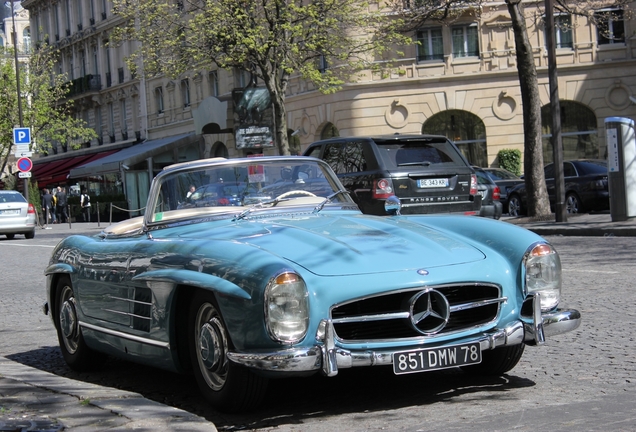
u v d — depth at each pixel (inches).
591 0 1109.1
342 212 240.1
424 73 1487.5
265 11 1007.6
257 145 1093.1
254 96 1088.2
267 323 173.2
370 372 230.8
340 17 1073.5
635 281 396.8
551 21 790.5
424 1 1023.0
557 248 586.6
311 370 175.3
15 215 1123.9
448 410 189.6
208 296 187.8
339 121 1504.7
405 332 185.6
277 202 236.7
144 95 2100.1
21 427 171.8
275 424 185.6
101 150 2319.1
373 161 534.0
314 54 1090.7
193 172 237.5
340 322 178.9
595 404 188.7
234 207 234.1
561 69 1462.8
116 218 1772.9
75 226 1569.9
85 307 245.1
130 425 171.6
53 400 195.0
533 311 198.7
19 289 508.7
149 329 208.4
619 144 714.8
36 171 2356.1
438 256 194.4
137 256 214.4
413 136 547.2
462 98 1486.2
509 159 1467.8
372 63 1158.3
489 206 724.0
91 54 2359.7
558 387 208.1
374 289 180.5
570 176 906.7
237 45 1019.3
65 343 265.6
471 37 1486.2
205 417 194.2
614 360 237.0
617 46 1455.5
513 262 201.5
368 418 186.4
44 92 1982.0
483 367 220.1
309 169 249.3
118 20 2119.8
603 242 604.1
